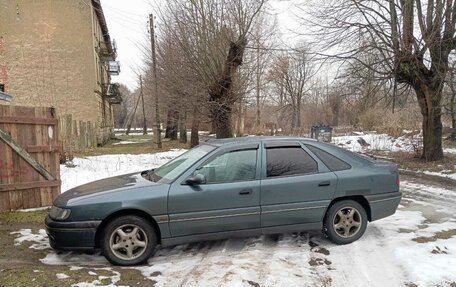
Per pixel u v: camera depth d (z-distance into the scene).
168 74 17.52
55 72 25.42
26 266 4.12
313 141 4.98
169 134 32.72
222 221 4.41
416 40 11.52
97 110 26.59
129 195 4.21
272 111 46.19
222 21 14.83
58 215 4.20
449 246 4.63
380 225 5.64
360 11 11.56
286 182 4.60
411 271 3.91
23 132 6.60
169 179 4.49
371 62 12.00
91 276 3.84
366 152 16.80
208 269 4.02
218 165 4.55
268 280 3.71
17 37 24.80
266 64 21.50
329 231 4.77
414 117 25.36
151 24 19.94
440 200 7.51
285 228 4.64
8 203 6.50
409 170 11.60
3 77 24.61
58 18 25.31
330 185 4.73
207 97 15.31
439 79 11.71
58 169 7.09
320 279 3.75
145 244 4.25
